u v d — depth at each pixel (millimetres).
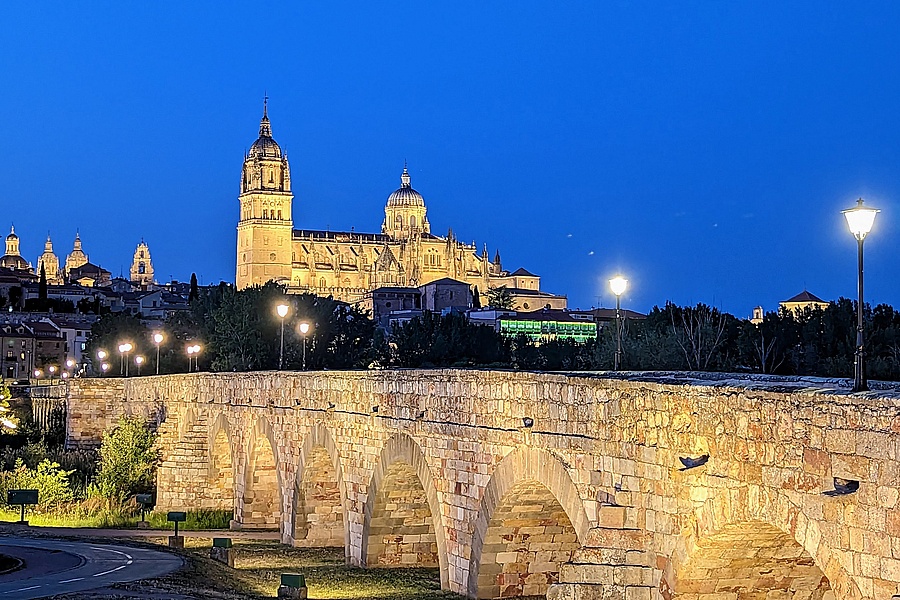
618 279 42938
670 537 27750
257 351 161875
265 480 69688
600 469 30703
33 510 80625
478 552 37875
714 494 26156
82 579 46969
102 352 179375
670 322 109250
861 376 23375
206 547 61188
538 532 37594
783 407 23953
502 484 36188
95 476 96062
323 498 59062
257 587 48250
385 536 49188
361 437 49375
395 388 45188
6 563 52094
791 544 26531
